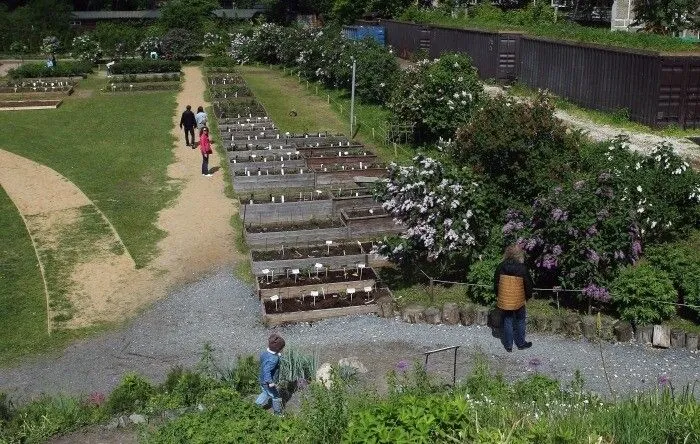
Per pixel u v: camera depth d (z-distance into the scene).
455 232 13.23
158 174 22.50
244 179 20.42
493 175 14.83
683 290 12.22
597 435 6.68
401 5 50.44
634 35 25.34
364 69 30.19
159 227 18.27
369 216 17.12
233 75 41.31
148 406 10.04
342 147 23.66
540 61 27.44
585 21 41.66
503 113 15.23
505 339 11.54
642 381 10.48
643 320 11.79
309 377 10.86
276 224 17.64
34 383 11.79
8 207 19.64
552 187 13.52
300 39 41.81
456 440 6.38
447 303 12.92
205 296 14.66
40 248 17.09
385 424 6.55
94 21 64.69
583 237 12.38
